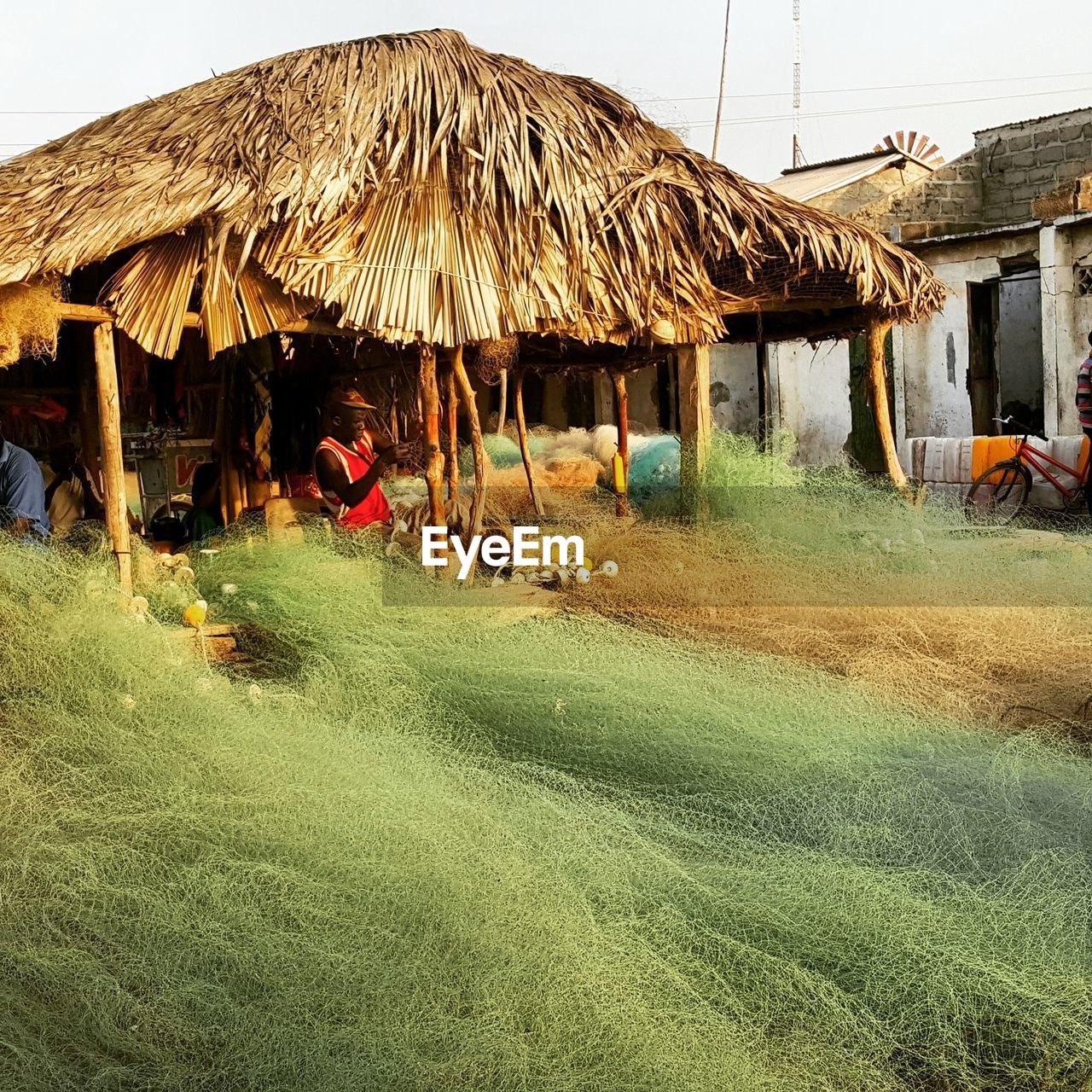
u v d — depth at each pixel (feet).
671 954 8.54
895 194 54.39
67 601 12.67
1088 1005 7.99
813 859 9.88
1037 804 11.11
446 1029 7.49
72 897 8.64
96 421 21.43
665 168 20.33
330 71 18.29
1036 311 52.65
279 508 20.12
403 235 17.35
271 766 10.69
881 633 17.26
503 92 19.07
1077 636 17.95
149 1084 7.12
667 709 13.25
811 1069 7.45
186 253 16.21
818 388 56.85
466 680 14.35
